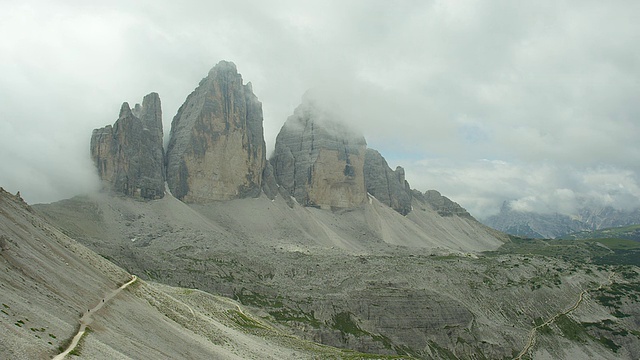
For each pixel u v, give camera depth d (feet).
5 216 361.92
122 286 417.49
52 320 248.73
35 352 203.92
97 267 424.46
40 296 270.87
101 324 290.97
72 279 341.82
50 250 367.66
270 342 556.51
